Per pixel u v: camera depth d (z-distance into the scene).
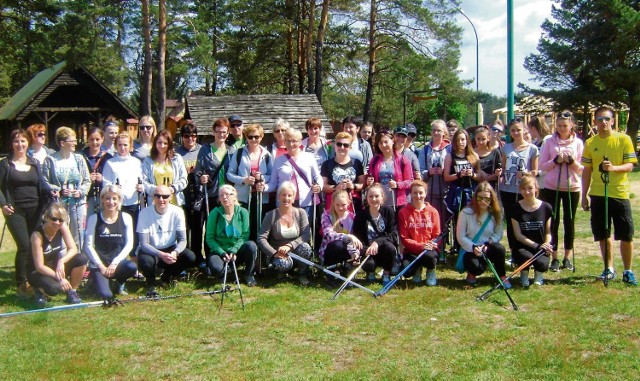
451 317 5.80
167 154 7.38
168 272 6.93
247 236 7.13
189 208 7.77
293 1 27.83
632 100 24.69
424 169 8.52
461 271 7.12
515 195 7.71
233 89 36.03
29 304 6.42
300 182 7.52
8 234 11.73
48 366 4.72
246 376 4.54
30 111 24.42
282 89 37.81
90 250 6.55
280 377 4.51
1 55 33.81
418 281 7.15
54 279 6.39
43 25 27.77
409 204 7.25
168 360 4.86
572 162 7.23
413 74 29.33
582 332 5.28
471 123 64.00
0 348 5.11
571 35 25.38
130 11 22.73
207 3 29.89
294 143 7.51
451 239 8.79
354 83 31.27
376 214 7.16
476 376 4.46
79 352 5.05
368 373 4.54
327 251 7.16
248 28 29.55
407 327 5.53
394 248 7.00
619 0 24.06
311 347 5.10
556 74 26.59
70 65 23.34
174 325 5.65
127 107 25.34
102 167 7.48
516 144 7.80
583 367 4.57
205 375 4.58
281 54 32.44
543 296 6.40
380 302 6.33
